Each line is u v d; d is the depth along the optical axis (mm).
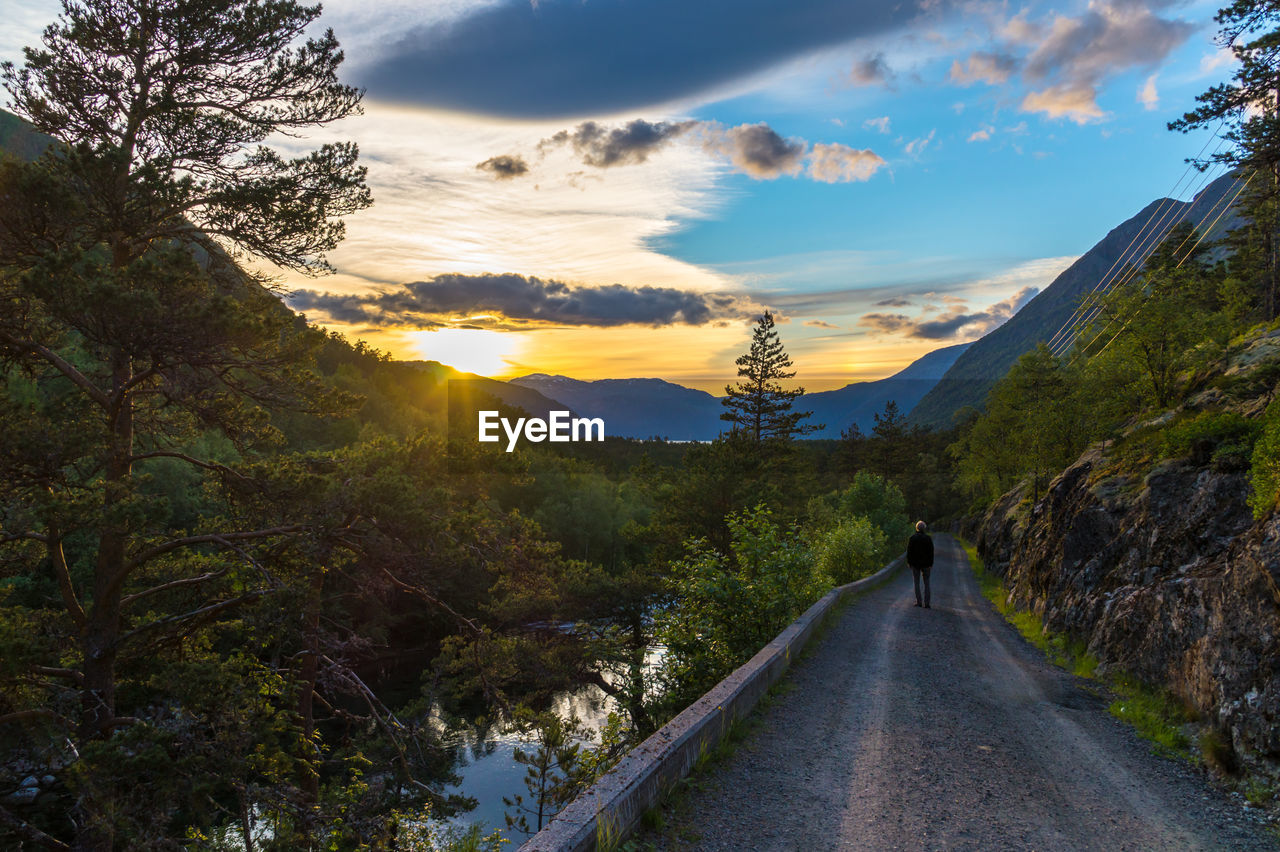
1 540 11039
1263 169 14406
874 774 5105
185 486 31594
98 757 8805
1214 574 7148
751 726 6137
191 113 12383
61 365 11625
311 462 15086
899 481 101562
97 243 12242
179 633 13477
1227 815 4609
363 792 13227
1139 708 7184
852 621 12922
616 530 69625
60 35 12188
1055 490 18734
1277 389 10758
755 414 47719
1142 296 24703
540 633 26781
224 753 10000
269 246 13578
